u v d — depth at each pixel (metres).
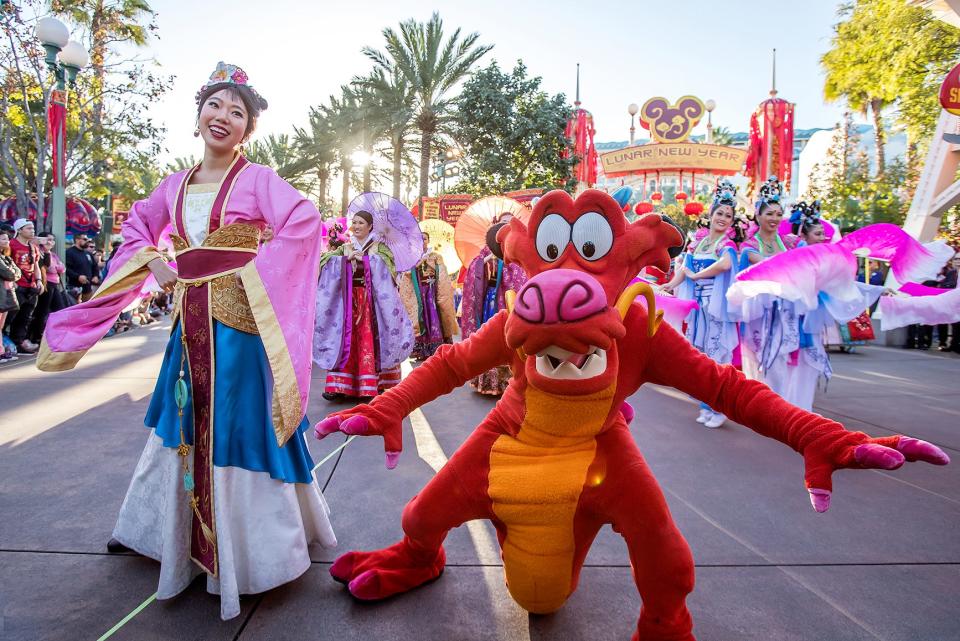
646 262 1.90
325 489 3.29
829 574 2.53
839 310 4.55
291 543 2.24
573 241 1.83
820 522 3.06
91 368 6.89
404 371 7.52
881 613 2.24
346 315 5.47
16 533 2.68
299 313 2.21
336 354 5.44
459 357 2.07
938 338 11.87
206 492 2.11
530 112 21.19
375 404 1.94
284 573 2.21
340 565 2.31
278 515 2.23
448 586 2.34
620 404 1.91
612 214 1.83
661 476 3.71
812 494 1.63
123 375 6.46
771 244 5.11
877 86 17.80
